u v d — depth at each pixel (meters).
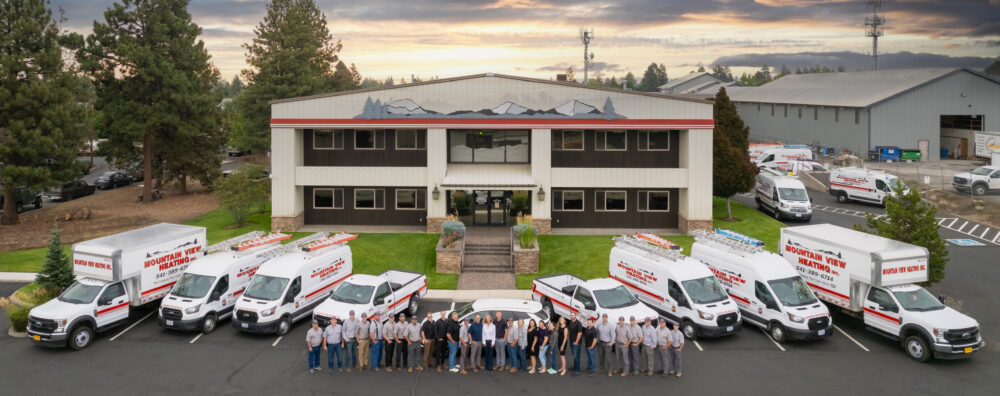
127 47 44.25
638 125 35.97
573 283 25.19
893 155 63.81
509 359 20.47
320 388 18.69
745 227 37.81
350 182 37.25
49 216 44.50
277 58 62.78
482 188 35.84
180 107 47.09
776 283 22.56
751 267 23.11
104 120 47.84
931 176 56.00
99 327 22.25
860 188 47.00
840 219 42.00
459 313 21.72
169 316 22.45
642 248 24.97
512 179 36.62
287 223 37.38
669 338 19.38
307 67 63.38
